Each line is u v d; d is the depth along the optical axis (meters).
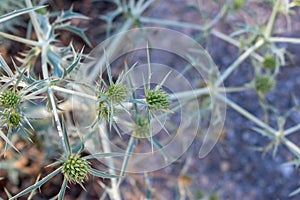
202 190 0.50
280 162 0.52
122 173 0.33
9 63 0.44
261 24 0.54
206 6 0.56
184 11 0.55
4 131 0.35
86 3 0.51
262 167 0.52
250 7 0.55
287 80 0.54
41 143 0.40
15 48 0.44
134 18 0.44
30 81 0.29
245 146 0.52
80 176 0.29
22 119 0.30
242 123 0.53
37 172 0.44
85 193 0.47
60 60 0.34
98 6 0.51
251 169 0.51
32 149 0.41
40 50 0.35
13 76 0.29
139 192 0.48
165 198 0.49
